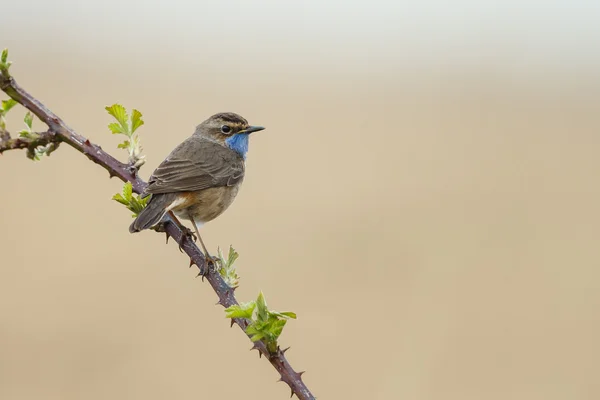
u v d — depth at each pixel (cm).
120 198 978
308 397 734
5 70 861
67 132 908
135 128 993
